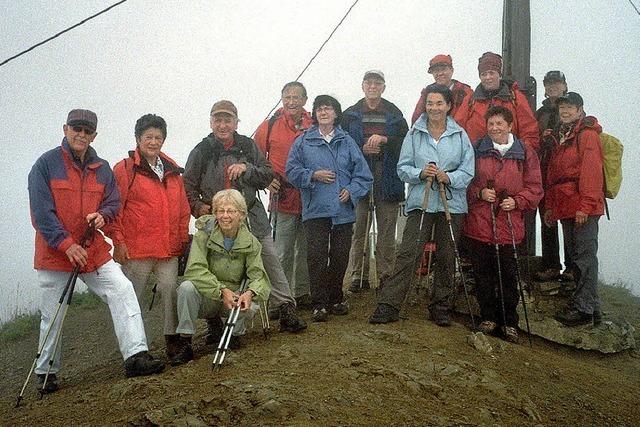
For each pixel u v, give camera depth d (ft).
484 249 24.62
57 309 19.70
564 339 25.77
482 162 24.50
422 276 29.04
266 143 27.84
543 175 27.22
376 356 20.03
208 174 23.47
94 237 20.48
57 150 20.53
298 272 28.04
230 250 21.21
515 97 26.73
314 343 21.33
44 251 20.34
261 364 19.01
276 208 27.40
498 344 22.82
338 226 24.80
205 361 19.84
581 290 25.99
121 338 20.03
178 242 22.12
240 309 20.42
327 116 24.57
